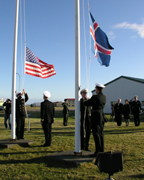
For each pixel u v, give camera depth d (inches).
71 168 184.9
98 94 216.7
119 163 132.9
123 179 160.2
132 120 724.0
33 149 255.4
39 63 342.6
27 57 320.5
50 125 277.9
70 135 366.6
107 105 1435.8
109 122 641.6
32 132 410.0
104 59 281.4
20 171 179.6
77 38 217.6
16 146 268.2
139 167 188.2
